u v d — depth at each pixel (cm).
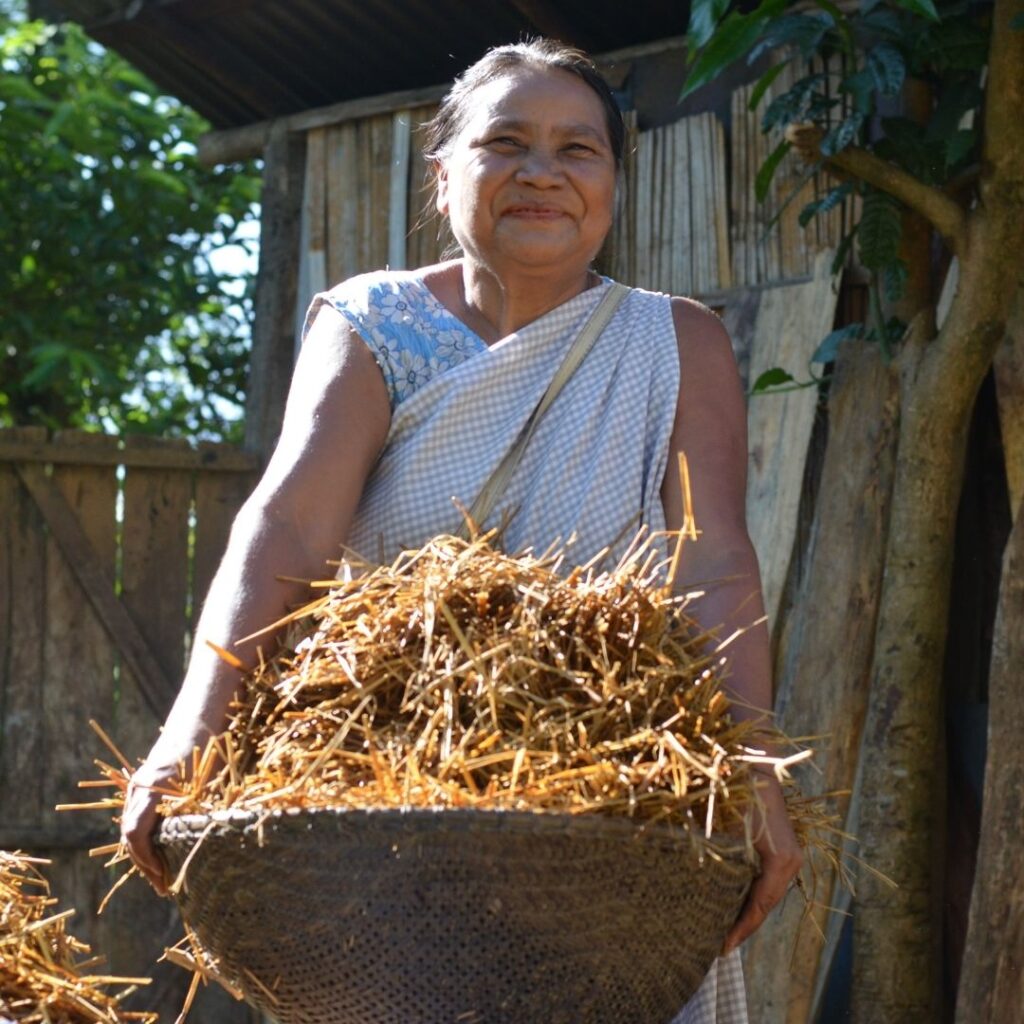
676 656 180
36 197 682
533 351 204
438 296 214
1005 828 304
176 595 495
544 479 199
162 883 179
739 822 174
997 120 334
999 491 363
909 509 336
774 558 383
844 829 335
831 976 355
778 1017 325
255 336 505
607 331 206
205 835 162
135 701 491
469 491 199
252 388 504
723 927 173
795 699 343
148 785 179
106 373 654
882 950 326
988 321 333
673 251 424
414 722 169
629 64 438
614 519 198
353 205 488
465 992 157
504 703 169
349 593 188
